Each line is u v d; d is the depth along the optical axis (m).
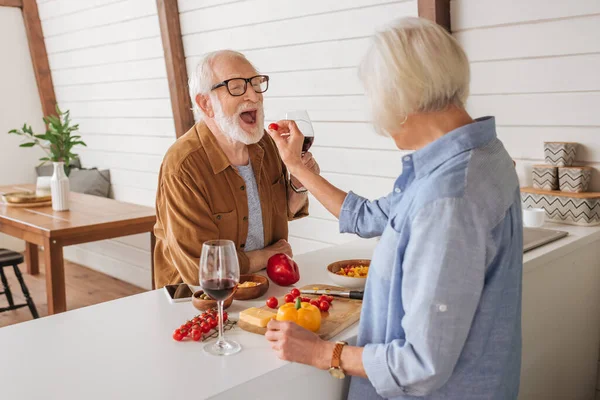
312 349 1.38
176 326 1.63
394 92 1.23
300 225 3.86
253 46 3.71
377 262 1.38
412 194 1.27
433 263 1.18
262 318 1.56
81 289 5.12
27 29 5.64
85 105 5.49
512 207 1.29
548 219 2.62
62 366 1.39
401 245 1.27
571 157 2.55
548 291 2.24
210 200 2.08
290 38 3.47
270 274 1.97
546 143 2.59
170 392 1.27
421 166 1.28
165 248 2.23
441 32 1.25
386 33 1.26
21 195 4.35
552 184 2.62
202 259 1.43
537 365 2.27
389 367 1.25
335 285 1.92
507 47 2.65
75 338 1.55
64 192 4.01
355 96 3.26
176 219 2.03
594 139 2.50
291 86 3.58
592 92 2.45
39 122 6.04
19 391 1.27
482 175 1.23
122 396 1.25
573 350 2.49
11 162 5.87
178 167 2.02
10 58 5.77
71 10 5.11
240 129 2.02
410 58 1.22
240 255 2.07
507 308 1.32
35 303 4.73
